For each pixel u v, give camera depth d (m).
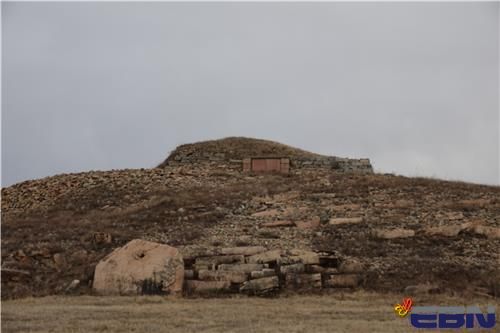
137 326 16.52
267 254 24.41
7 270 23.52
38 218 33.41
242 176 41.62
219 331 15.92
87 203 36.09
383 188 35.78
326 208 31.56
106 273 22.59
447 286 22.44
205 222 29.61
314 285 22.50
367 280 22.95
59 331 15.94
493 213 30.34
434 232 27.00
